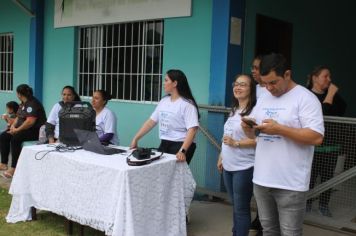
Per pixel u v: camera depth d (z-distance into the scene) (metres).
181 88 4.15
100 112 5.00
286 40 6.51
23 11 8.28
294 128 2.58
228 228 4.36
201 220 4.59
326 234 4.20
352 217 4.27
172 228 3.84
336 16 7.96
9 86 9.37
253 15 5.70
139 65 6.69
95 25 7.27
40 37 8.22
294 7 6.60
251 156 3.36
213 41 5.44
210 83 5.50
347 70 8.55
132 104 6.74
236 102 3.55
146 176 3.52
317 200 4.46
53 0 8.01
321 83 4.43
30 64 8.35
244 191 3.41
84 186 3.68
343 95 8.42
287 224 2.70
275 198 2.75
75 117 4.32
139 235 3.48
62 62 7.89
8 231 4.13
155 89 6.48
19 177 4.35
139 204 3.47
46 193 4.11
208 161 5.42
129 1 6.58
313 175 4.38
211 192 5.34
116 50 7.05
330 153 4.25
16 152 6.17
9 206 4.90
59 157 3.94
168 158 3.84
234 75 5.44
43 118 6.40
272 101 2.75
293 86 2.70
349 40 8.58
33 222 4.39
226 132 3.54
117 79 7.05
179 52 5.97
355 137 4.08
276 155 2.67
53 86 8.11
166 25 6.13
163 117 4.20
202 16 5.68
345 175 4.16
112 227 3.40
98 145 4.00
